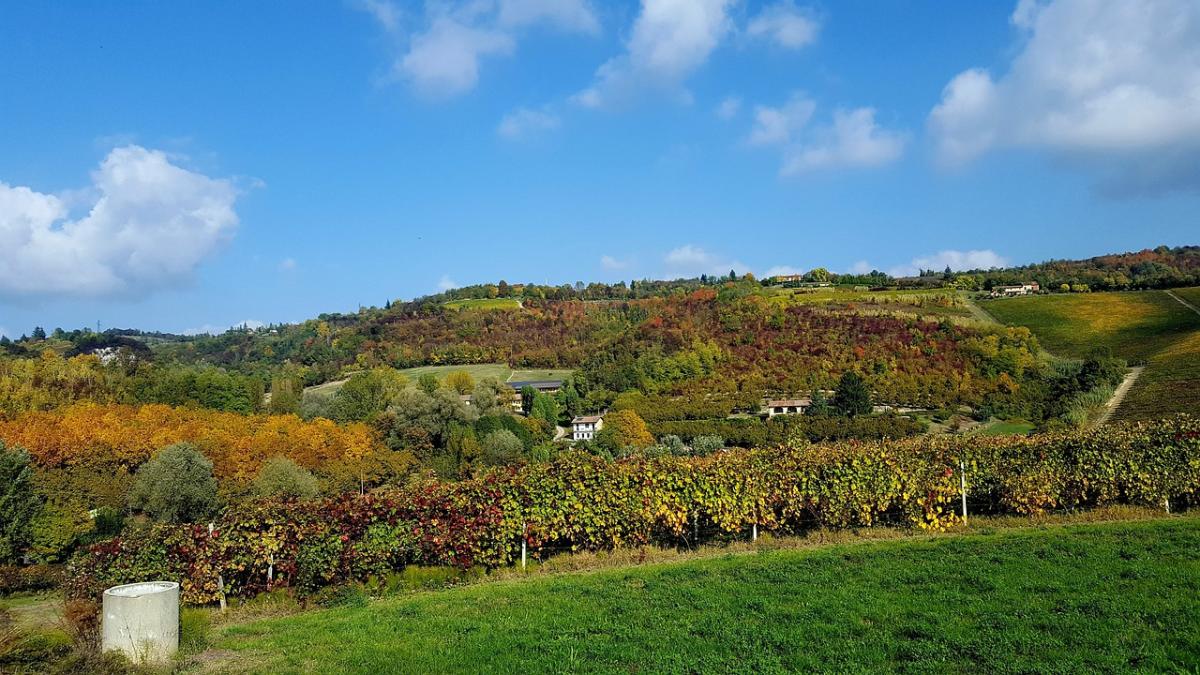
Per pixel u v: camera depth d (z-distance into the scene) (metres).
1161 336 81.38
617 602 11.72
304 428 70.06
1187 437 19.81
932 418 65.00
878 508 18.58
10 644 9.25
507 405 96.44
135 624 9.45
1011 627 9.05
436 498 16.31
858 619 9.85
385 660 9.13
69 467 53.53
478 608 12.25
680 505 17.44
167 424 65.19
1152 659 7.76
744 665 8.25
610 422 70.75
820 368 81.19
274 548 14.97
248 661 9.48
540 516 16.77
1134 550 13.22
